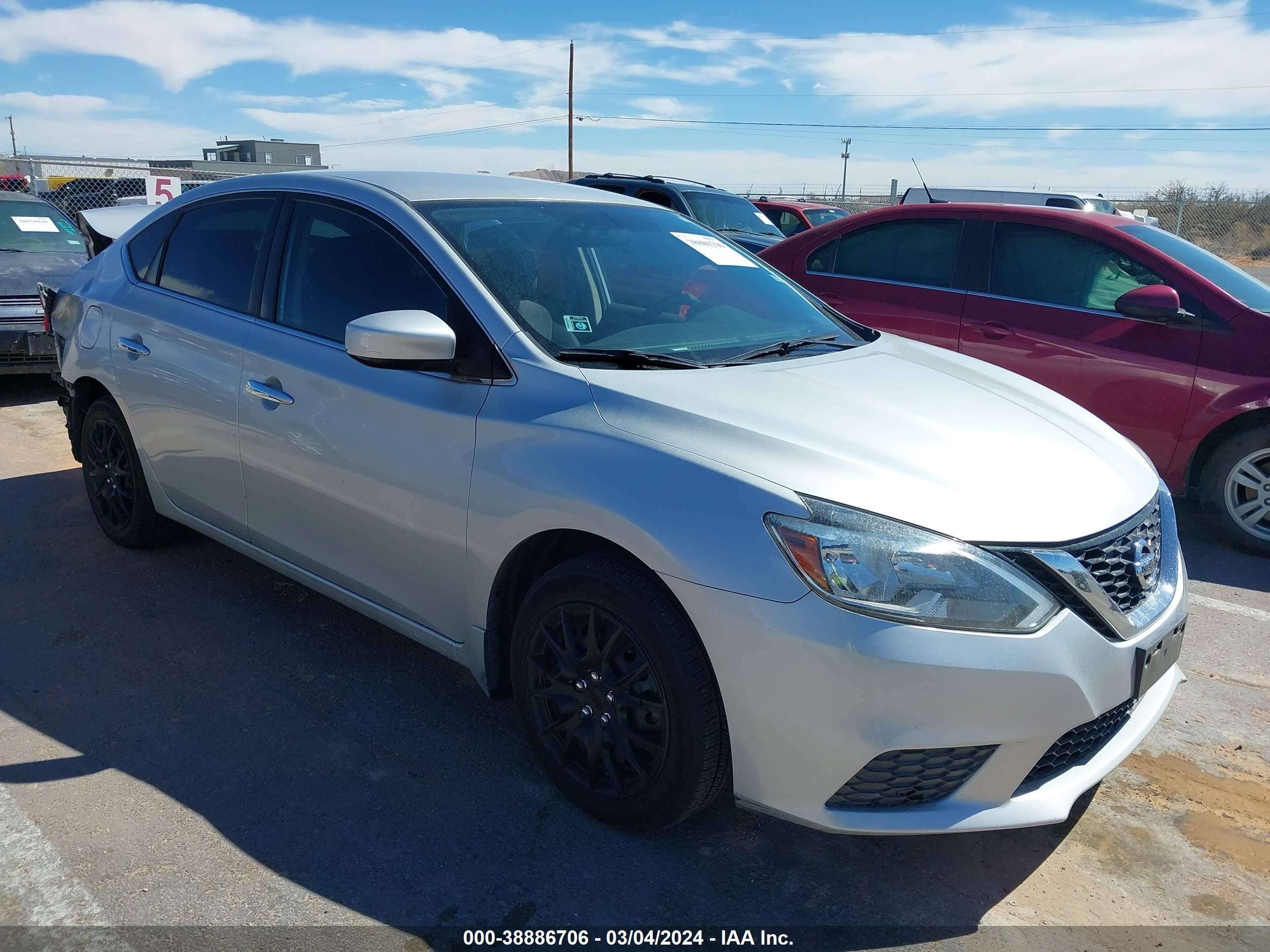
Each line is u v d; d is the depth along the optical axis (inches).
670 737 93.4
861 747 84.0
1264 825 107.8
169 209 161.3
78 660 136.4
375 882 94.4
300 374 125.2
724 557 87.0
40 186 601.0
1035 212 213.8
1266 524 189.8
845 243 241.0
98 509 174.9
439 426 109.5
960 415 106.5
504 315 110.0
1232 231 842.2
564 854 99.4
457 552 109.1
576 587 99.1
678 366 109.1
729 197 486.3
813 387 107.9
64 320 176.1
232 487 139.5
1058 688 85.8
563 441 99.3
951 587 84.0
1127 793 113.7
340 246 127.6
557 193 142.0
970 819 87.4
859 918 92.1
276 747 117.0
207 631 146.1
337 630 147.9
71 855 96.8
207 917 89.1
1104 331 198.8
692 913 92.0
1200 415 188.2
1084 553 90.2
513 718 125.4
